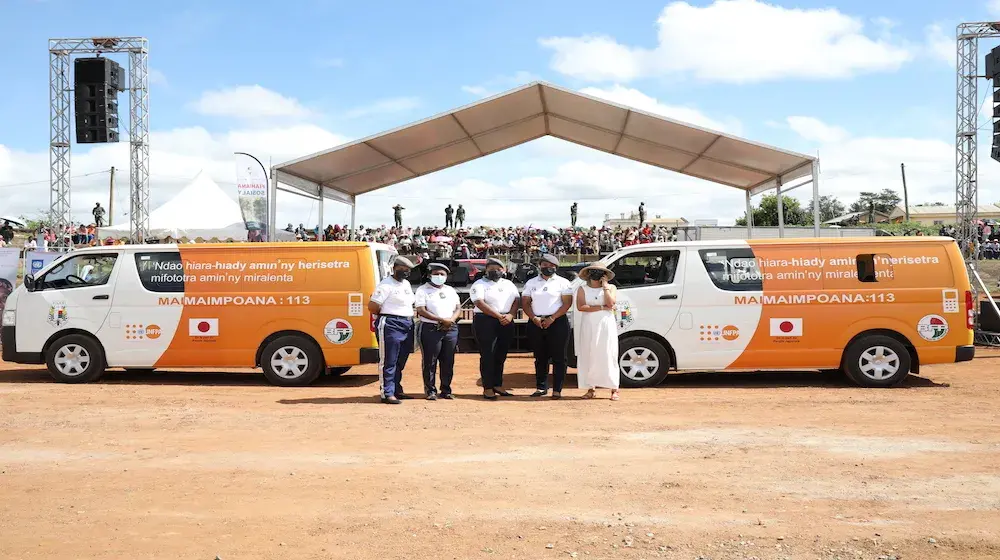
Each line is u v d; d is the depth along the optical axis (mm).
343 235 30828
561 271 16453
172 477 6398
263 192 19391
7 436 7977
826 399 10031
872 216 87125
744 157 18500
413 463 6805
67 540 4949
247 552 4730
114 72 20984
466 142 20219
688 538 4910
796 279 11000
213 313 11562
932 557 4574
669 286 11039
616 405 9688
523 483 6156
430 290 10141
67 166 22438
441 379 10320
